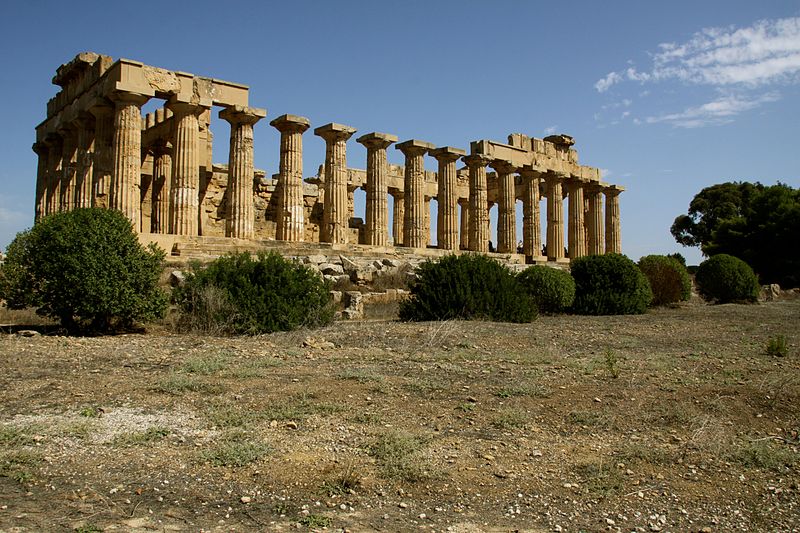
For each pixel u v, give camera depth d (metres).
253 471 6.19
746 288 32.41
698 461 6.85
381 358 12.45
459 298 19.41
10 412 7.86
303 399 8.79
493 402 9.00
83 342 13.77
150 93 25.23
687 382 10.34
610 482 6.18
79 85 29.50
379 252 31.47
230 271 17.08
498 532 5.13
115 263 15.54
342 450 6.83
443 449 7.00
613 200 47.94
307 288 17.75
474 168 37.94
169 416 7.86
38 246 15.40
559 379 10.55
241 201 28.42
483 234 37.66
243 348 13.37
